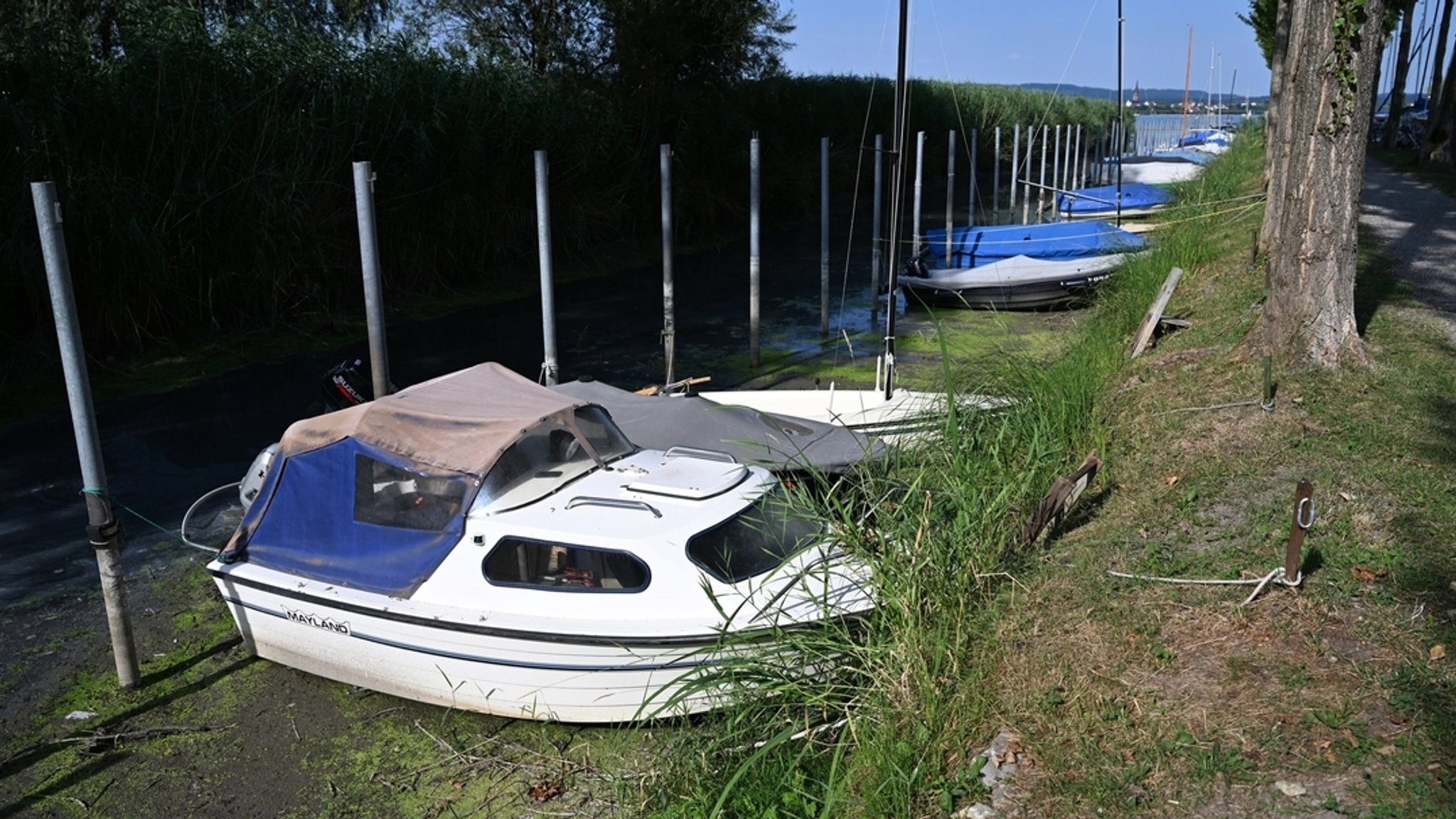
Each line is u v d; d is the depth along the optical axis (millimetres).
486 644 6016
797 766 5023
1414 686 4562
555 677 6004
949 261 20781
